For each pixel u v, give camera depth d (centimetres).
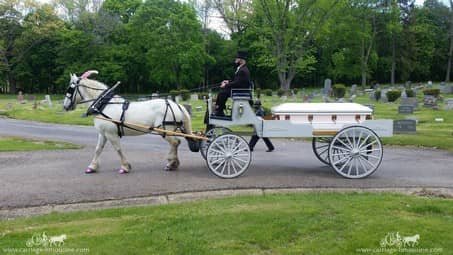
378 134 974
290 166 1117
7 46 6300
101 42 6184
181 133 1014
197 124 2153
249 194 842
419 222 634
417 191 857
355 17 6588
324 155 1263
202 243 568
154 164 1152
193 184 911
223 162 962
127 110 1009
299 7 4872
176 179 960
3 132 2069
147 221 655
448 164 1152
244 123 972
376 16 6881
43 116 2872
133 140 1678
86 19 6216
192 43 6084
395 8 6838
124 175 1011
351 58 7038
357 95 4406
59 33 6203
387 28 6819
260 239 580
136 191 865
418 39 7731
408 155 1306
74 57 6312
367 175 973
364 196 800
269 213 682
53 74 6775
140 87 7044
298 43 5000
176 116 1028
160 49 6009
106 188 891
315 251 546
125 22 6781
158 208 736
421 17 8050
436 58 8000
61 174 1032
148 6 6062
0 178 993
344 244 562
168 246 559
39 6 6231
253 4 5088
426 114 2420
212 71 7381
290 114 964
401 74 7688
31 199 818
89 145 1573
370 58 7019
